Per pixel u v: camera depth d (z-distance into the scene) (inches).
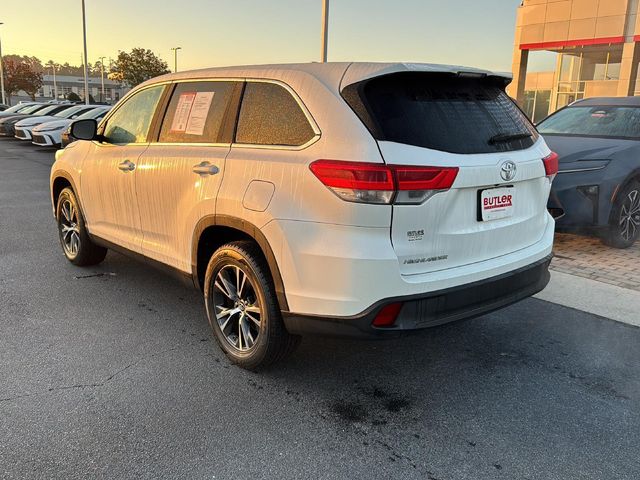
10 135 905.5
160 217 159.6
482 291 123.0
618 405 124.6
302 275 116.7
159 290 195.6
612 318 174.4
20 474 98.3
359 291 110.8
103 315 172.1
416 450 107.7
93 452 104.9
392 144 110.1
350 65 122.2
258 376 135.6
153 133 167.3
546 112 1195.9
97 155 190.4
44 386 128.4
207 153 141.8
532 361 145.7
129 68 2091.5
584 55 1109.1
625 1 930.1
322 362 143.9
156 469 100.7
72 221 217.6
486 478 99.9
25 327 161.6
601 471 102.0
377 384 133.1
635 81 962.7
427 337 159.9
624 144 247.6
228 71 147.4
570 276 214.5
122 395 125.3
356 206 109.1
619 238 246.5
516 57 1113.4
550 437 112.4
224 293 141.0
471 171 116.7
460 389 131.3
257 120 133.9
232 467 101.7
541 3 1047.6
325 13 609.0
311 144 118.3
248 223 125.8
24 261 227.6
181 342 153.8
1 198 383.9
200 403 122.8
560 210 235.9
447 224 116.8
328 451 107.0
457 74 124.3
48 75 4382.4
